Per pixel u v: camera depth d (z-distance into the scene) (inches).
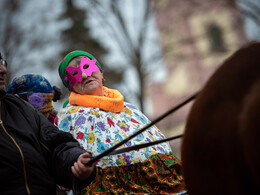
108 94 150.2
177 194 127.0
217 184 92.5
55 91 159.5
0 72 114.4
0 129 108.8
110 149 106.8
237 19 570.9
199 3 793.6
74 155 111.5
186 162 99.7
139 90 512.4
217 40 1048.8
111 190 125.8
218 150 91.7
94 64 145.8
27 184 104.8
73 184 109.7
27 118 114.9
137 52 520.4
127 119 142.1
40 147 112.7
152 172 128.3
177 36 970.7
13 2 531.5
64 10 564.7
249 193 87.7
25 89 145.4
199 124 96.2
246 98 88.8
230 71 95.4
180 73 1167.0
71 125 138.8
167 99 1200.8
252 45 98.9
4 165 104.3
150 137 138.5
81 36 567.2
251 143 83.9
